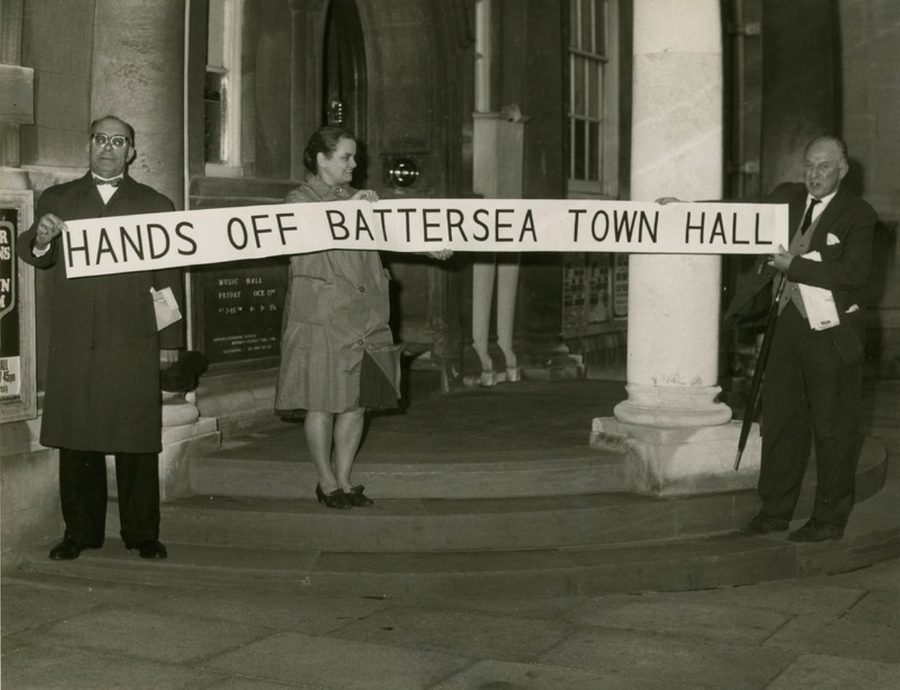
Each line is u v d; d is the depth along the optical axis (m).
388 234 6.23
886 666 4.93
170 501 6.52
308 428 6.30
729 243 6.43
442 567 5.93
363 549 6.21
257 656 5.02
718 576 6.10
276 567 5.93
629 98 12.70
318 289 6.20
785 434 6.41
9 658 4.99
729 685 4.72
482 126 10.17
